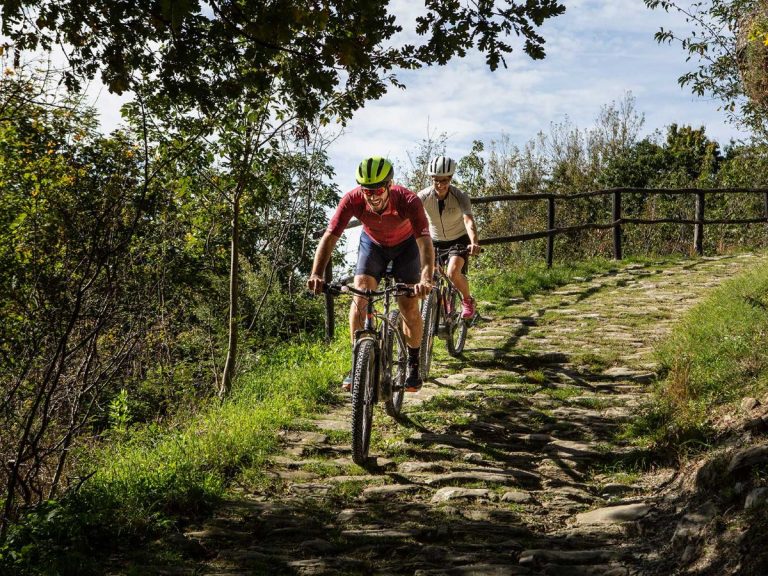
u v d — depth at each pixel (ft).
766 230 58.75
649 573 11.91
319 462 17.42
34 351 23.04
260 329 44.09
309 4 16.14
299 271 55.31
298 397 22.30
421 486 15.97
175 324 41.78
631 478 15.88
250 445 17.98
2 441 23.65
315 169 44.83
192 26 16.69
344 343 29.32
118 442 23.62
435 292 23.57
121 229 22.40
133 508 14.14
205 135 31.27
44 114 32.45
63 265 25.35
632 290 36.78
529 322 31.27
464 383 23.32
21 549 12.61
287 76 18.07
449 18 17.37
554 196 43.32
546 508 14.88
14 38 17.37
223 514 14.64
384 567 12.47
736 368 18.71
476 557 12.69
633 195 80.18
